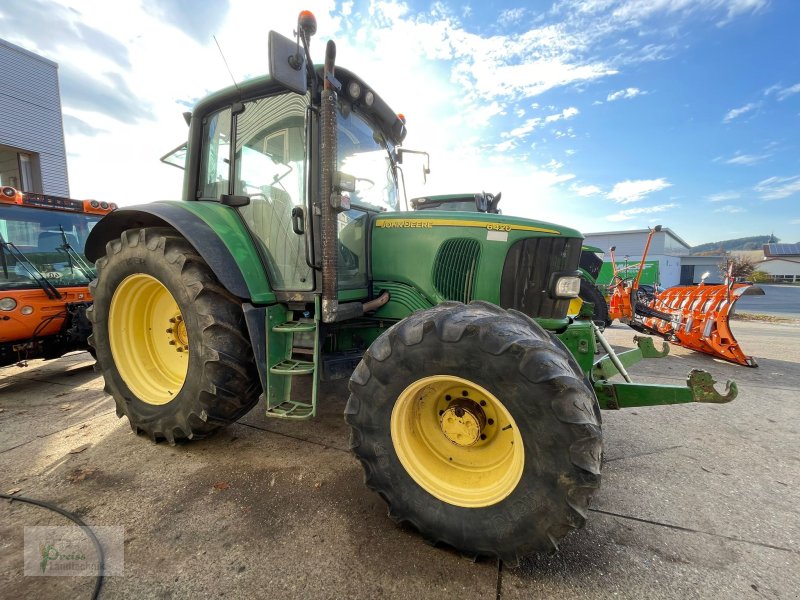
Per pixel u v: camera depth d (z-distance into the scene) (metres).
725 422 3.09
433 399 1.81
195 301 2.26
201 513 1.89
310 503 1.98
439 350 1.56
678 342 5.57
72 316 4.04
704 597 1.44
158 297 2.75
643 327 5.71
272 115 2.51
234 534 1.75
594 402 1.57
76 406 3.31
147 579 1.50
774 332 7.82
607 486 2.20
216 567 1.56
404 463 1.70
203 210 2.53
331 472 2.27
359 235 2.65
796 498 2.08
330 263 2.12
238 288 2.23
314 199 2.29
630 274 13.40
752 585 1.50
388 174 3.22
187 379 2.34
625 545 1.72
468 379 1.54
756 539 1.76
